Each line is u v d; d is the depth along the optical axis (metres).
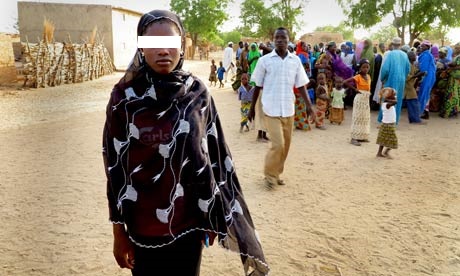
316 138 7.98
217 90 17.06
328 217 4.20
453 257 3.41
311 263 3.29
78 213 4.22
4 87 15.87
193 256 1.92
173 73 1.72
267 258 3.35
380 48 12.59
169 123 1.70
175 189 1.76
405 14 25.56
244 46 14.27
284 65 4.71
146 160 1.72
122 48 26.34
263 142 7.61
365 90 7.54
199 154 1.77
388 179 5.48
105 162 1.78
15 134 8.13
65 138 7.80
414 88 9.63
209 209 1.85
